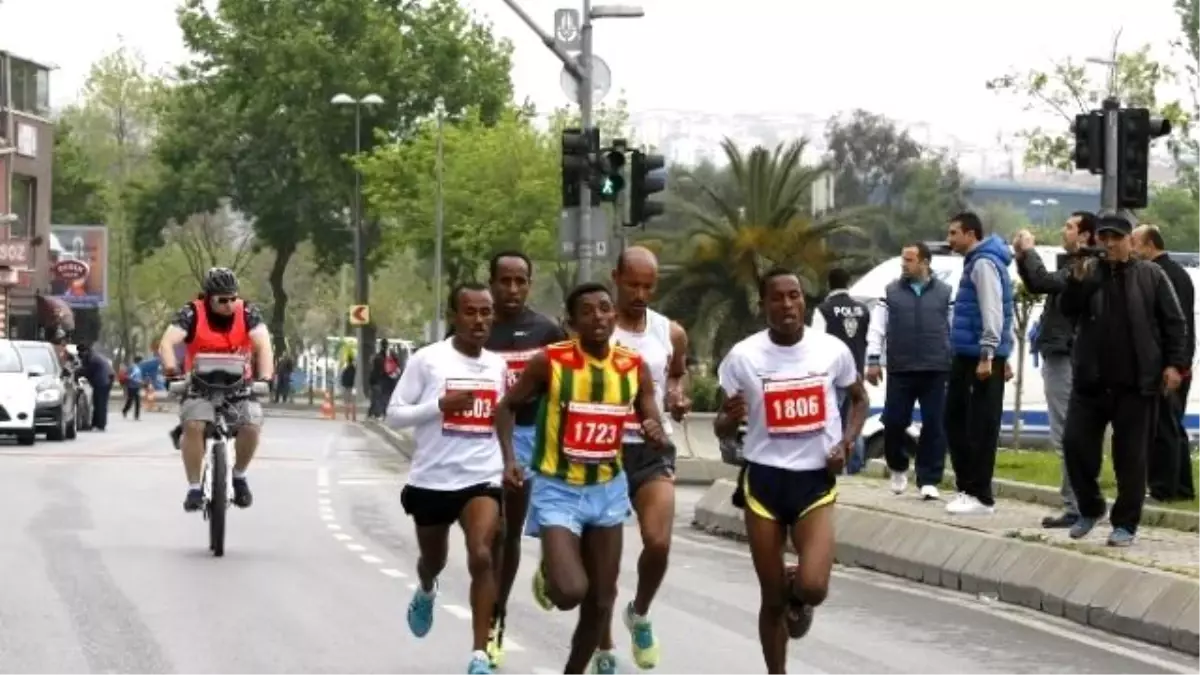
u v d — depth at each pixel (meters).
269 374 24.64
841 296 31.89
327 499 35.88
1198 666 16.61
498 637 15.98
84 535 26.94
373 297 160.12
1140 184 27.42
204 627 18.19
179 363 24.42
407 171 107.44
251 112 119.06
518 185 104.31
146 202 122.94
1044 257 44.09
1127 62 74.44
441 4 121.19
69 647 16.89
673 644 17.52
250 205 121.50
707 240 66.12
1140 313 20.78
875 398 38.19
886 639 18.03
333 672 15.73
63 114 154.88
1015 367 43.88
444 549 15.91
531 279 16.36
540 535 14.13
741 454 14.76
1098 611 18.97
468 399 15.10
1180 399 25.14
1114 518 21.09
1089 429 21.38
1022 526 23.28
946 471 31.95
